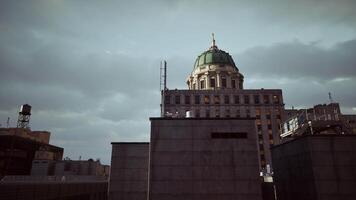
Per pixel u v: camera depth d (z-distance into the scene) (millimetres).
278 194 28062
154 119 22406
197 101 87312
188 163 21188
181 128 22125
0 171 53312
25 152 59656
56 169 55500
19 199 21922
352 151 20422
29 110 82125
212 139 21719
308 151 20922
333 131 29516
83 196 35688
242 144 21500
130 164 28625
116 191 27766
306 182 21281
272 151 30094
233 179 20688
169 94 87500
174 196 20484
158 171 21062
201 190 20547
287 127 35281
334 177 19906
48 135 81062
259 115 86688
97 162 63688
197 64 113250
